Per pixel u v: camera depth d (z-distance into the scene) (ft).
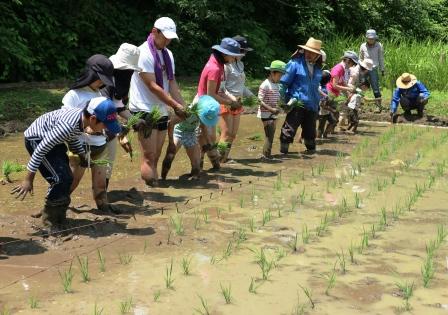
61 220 18.01
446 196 23.12
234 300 13.60
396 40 69.15
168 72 22.91
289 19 74.18
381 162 29.43
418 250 17.20
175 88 23.54
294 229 18.84
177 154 30.22
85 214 19.54
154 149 23.06
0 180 23.97
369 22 77.77
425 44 67.77
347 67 37.24
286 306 13.37
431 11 84.58
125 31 59.06
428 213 20.85
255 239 17.83
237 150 31.96
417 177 26.25
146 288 14.15
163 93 22.08
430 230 19.01
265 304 13.44
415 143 35.24
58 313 12.76
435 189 24.18
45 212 17.87
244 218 19.88
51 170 17.33
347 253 16.81
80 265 15.43
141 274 14.97
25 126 36.73
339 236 18.26
